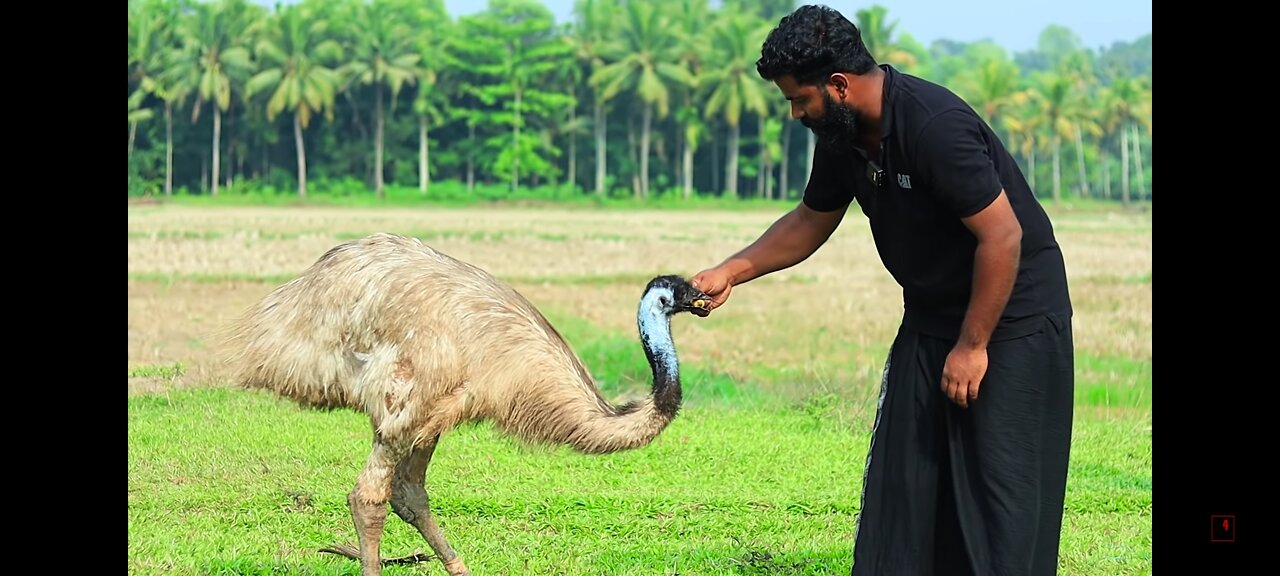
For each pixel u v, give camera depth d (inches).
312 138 3026.6
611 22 2957.7
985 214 182.5
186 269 834.2
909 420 201.6
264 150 2992.1
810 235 220.7
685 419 389.4
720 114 3036.4
